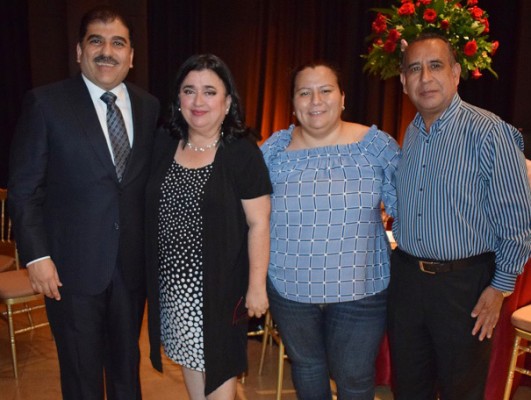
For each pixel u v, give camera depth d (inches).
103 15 82.0
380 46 100.4
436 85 72.4
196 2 217.2
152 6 213.6
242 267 83.0
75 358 85.5
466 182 71.5
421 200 74.3
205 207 78.7
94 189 81.0
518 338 97.0
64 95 81.8
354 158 78.5
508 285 72.6
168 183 81.0
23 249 79.1
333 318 80.7
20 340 142.7
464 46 95.0
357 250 78.1
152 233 82.1
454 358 76.5
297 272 79.3
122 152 83.6
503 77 220.5
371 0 224.5
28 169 79.4
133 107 86.4
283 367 120.7
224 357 82.2
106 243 82.3
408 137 78.3
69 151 80.0
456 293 74.3
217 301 80.1
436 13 94.6
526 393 115.2
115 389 90.8
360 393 82.7
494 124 70.4
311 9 227.8
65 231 82.1
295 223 78.9
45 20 207.5
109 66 81.6
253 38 226.1
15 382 120.8
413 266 76.9
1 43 204.7
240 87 227.8
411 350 79.8
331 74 78.5
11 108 208.7
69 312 84.0
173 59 217.9
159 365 85.0
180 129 82.5
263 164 80.1
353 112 232.7
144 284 89.0
